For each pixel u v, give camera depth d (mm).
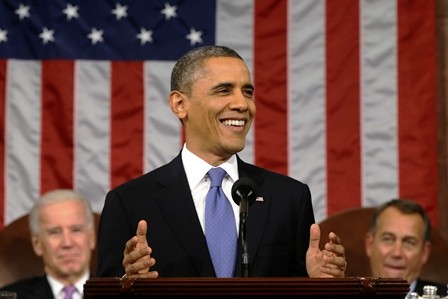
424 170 19047
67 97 19281
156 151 19219
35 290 15922
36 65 19359
